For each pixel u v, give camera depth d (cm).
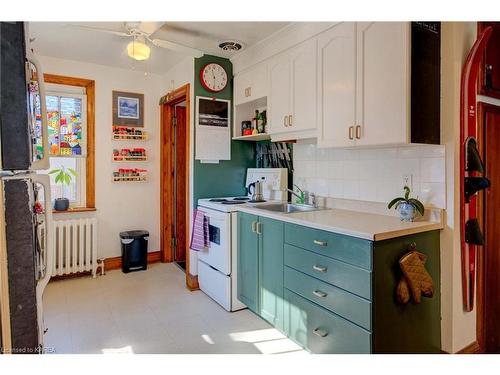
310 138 259
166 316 271
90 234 366
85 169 382
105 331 245
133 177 401
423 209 200
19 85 102
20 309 105
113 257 394
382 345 170
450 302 196
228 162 351
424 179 207
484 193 227
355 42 207
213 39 294
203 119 334
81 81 368
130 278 364
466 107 194
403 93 179
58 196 370
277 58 283
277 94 282
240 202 308
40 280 118
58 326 252
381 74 191
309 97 249
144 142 410
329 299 191
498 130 234
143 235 387
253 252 262
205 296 314
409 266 174
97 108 378
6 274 102
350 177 258
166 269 396
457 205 196
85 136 377
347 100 213
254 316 273
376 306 167
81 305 292
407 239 181
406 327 181
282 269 230
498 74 228
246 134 334
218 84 340
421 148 208
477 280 220
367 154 244
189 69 336
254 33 278
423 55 186
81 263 360
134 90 399
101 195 385
